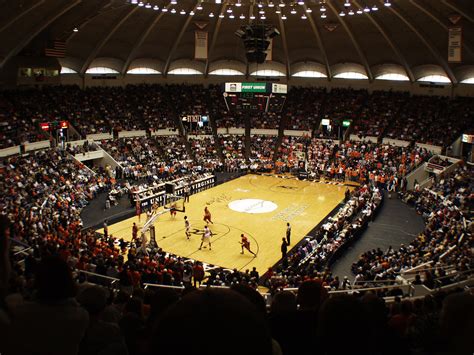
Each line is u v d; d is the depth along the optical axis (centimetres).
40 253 1820
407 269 2225
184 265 2455
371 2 4281
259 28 3366
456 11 3862
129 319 519
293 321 441
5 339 339
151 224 3016
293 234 3425
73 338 344
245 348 178
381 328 496
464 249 2214
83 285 870
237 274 2212
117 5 4241
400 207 4162
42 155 4109
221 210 3966
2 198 3161
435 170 4478
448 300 407
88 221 3522
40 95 4984
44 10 3872
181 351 176
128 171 4847
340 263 2875
